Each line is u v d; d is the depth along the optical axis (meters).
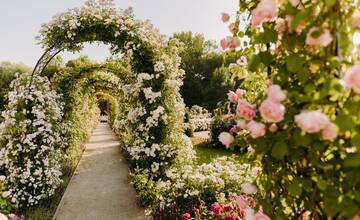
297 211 1.59
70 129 8.95
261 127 1.43
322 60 1.41
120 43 6.17
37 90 6.09
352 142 1.19
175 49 6.50
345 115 1.20
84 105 12.19
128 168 9.49
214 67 40.84
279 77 1.57
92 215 5.70
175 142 6.37
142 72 6.22
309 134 1.31
